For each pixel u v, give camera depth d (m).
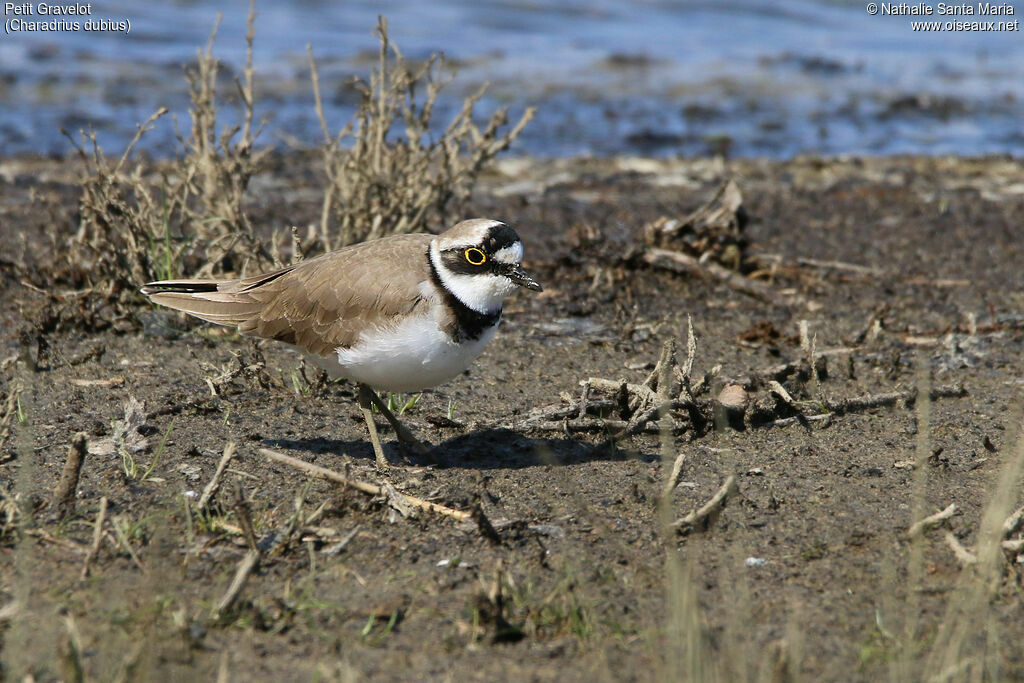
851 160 22.61
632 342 12.94
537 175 21.03
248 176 13.78
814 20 35.88
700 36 33.59
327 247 13.41
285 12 32.41
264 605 7.23
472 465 9.55
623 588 7.55
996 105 27.88
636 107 26.55
